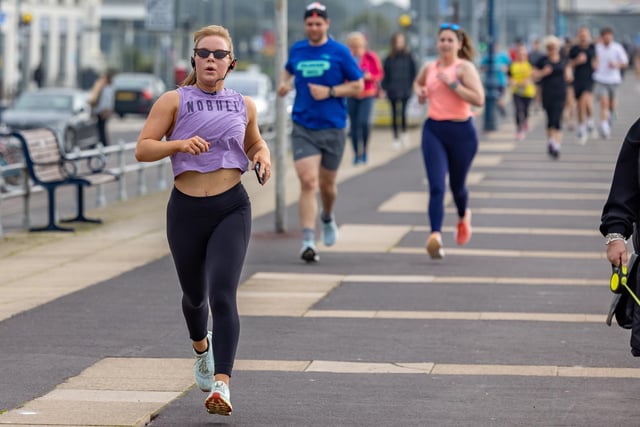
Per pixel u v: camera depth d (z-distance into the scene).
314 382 15.57
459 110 24.84
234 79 72.50
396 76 58.16
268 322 19.22
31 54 137.62
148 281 22.92
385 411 14.23
